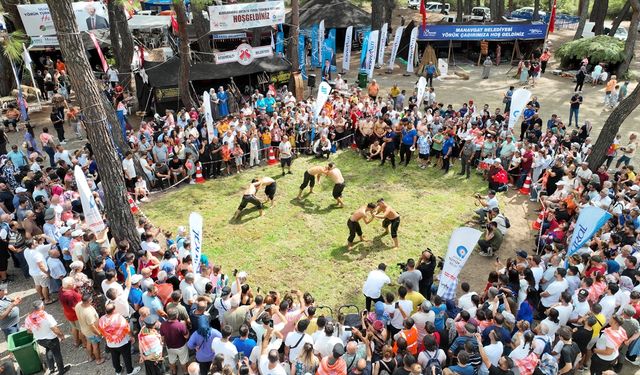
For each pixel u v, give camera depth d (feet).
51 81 82.28
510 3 153.79
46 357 28.37
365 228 46.11
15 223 38.04
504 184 52.01
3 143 57.82
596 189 43.60
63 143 64.39
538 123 60.59
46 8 66.39
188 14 110.52
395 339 26.16
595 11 132.77
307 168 59.21
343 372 22.72
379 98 68.85
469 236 30.55
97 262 32.04
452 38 102.68
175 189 54.13
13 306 29.32
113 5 80.33
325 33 113.09
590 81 91.91
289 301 28.63
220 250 42.42
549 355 24.81
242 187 54.34
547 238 40.04
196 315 26.55
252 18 77.36
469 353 23.81
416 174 57.67
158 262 34.09
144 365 28.94
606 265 32.73
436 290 33.81
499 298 28.81
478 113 70.44
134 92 85.30
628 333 27.68
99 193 45.50
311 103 67.21
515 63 108.06
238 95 77.77
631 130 68.64
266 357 23.93
